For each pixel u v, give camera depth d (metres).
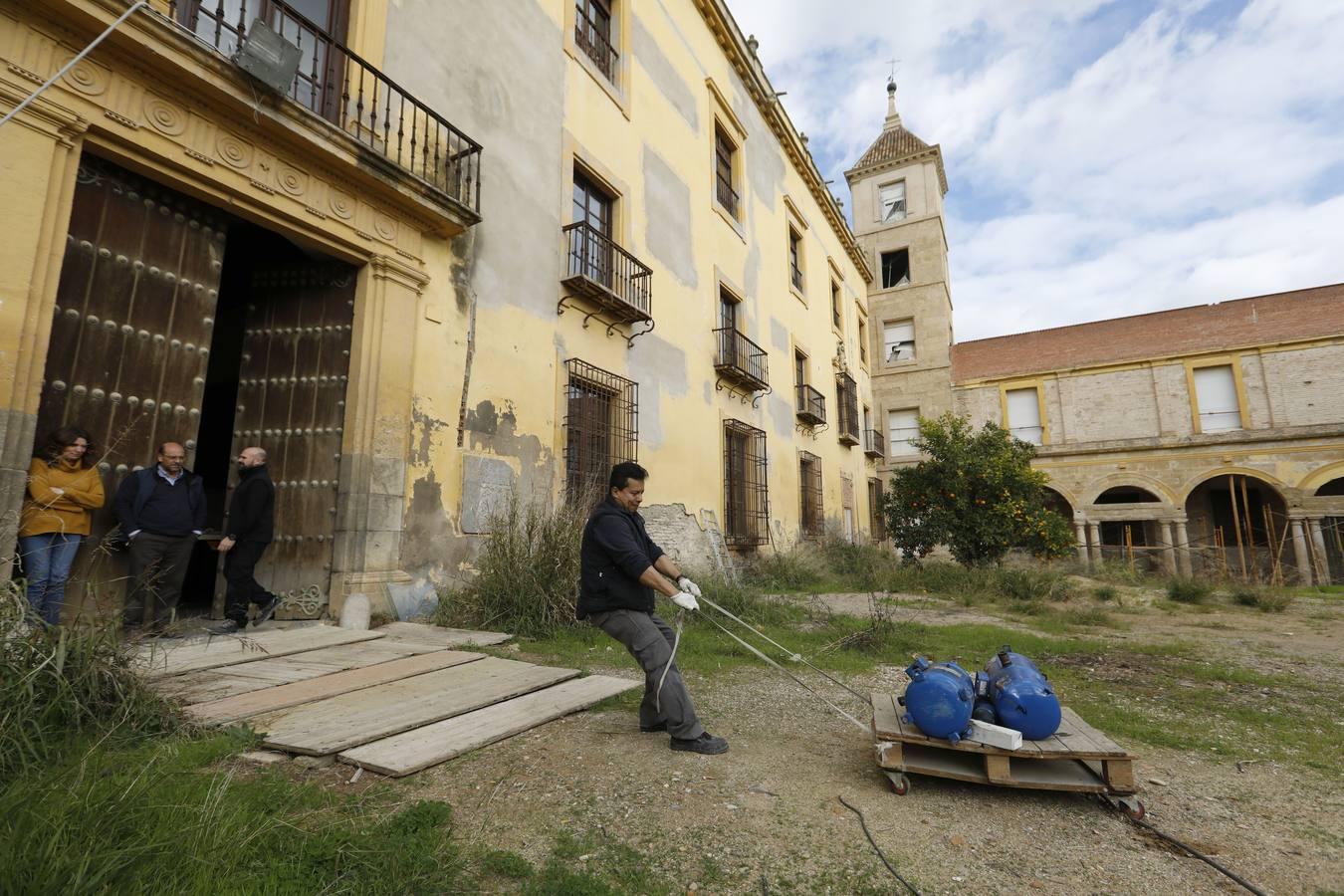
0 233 3.98
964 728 2.67
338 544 5.97
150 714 2.90
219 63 4.88
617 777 2.81
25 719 2.50
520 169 8.37
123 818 1.92
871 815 2.50
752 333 15.20
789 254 18.25
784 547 15.51
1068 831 2.43
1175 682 4.84
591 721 3.58
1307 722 3.89
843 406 21.77
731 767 2.97
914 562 13.99
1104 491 24.11
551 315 8.68
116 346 4.86
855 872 2.09
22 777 2.19
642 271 10.87
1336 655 5.98
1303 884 2.09
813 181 20.48
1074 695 4.45
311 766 2.78
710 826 2.38
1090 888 2.04
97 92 4.43
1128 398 24.14
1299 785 2.92
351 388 6.22
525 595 6.12
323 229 5.85
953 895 1.97
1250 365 22.56
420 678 4.12
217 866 1.81
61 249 4.30
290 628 5.50
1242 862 2.22
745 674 4.86
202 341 5.44
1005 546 13.24
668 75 12.55
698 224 13.14
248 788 2.38
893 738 2.71
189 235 5.40
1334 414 21.16
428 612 6.35
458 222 6.96
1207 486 24.02
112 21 4.32
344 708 3.43
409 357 6.61
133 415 4.94
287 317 6.61
